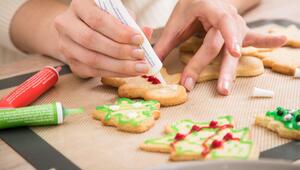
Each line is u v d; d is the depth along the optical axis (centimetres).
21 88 74
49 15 96
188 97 75
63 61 88
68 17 79
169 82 79
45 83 76
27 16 98
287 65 81
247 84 78
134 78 79
